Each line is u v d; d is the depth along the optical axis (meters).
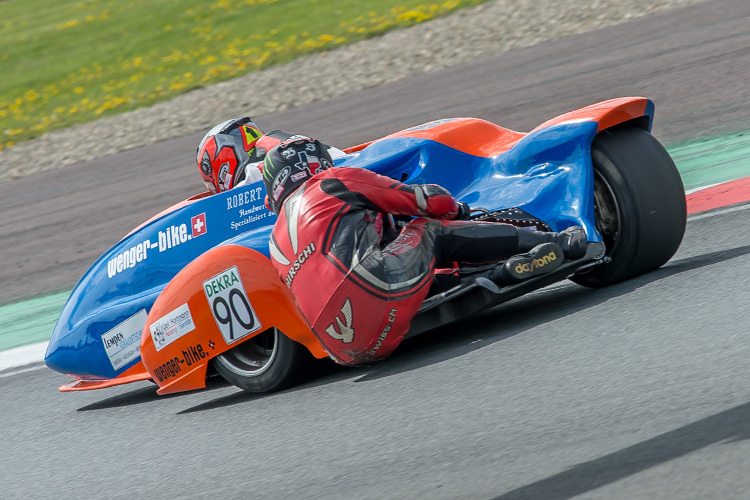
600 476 9.36
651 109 16.27
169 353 16.81
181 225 17.92
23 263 36.56
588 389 11.76
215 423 15.36
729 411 9.92
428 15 66.12
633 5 56.06
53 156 58.38
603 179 15.60
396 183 14.70
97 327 18.34
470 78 49.03
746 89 34.12
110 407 18.58
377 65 57.91
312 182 14.88
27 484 14.68
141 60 78.25
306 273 14.66
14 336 26.23
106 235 37.56
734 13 47.84
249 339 16.52
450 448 11.25
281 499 11.22
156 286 18.02
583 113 16.08
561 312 15.45
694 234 18.94
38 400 19.80
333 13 75.81
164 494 12.53
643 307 14.30
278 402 15.50
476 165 17.08
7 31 108.00
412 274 14.36
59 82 78.44
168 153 51.41
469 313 14.78
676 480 8.82
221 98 60.22
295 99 55.28
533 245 14.97
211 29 82.62
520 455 10.45
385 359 16.16
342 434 12.89
